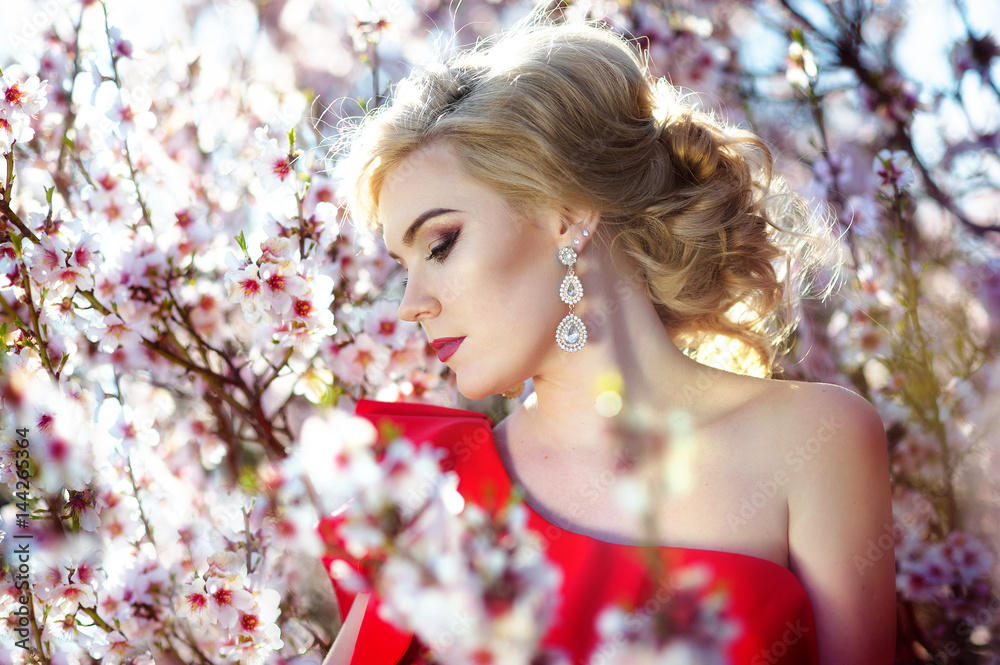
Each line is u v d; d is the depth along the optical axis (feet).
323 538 4.53
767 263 5.65
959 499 8.40
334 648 4.97
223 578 5.97
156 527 6.73
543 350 4.78
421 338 7.39
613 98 5.00
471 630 2.99
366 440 3.59
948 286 9.59
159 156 7.70
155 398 7.77
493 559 3.06
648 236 5.02
